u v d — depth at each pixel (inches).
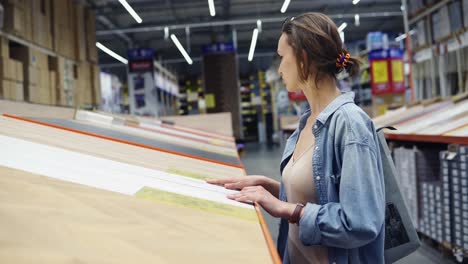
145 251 23.6
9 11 180.9
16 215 24.3
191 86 906.1
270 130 908.6
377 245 47.1
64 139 54.4
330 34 49.1
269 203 44.1
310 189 50.7
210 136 132.5
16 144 44.4
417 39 207.8
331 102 49.4
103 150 53.4
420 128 138.7
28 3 201.5
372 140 44.7
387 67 427.8
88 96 300.7
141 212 29.8
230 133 187.2
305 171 51.2
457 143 104.0
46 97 224.1
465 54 167.6
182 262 23.1
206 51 589.0
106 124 90.7
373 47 430.9
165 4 552.4
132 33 717.9
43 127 59.9
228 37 768.9
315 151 48.9
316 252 51.3
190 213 32.2
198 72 967.0
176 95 769.6
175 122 192.4
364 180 42.6
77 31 277.1
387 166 50.3
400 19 701.9
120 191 34.0
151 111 514.0
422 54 203.5
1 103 72.7
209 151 84.5
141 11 571.5
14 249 20.9
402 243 51.1
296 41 49.6
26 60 201.9
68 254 21.4
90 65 310.7
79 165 41.1
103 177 38.3
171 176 47.1
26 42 201.3
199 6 580.4
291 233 55.2
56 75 239.8
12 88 183.8
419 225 134.8
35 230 23.1
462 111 137.9
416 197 135.3
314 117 53.6
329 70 50.0
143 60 518.6
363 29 770.8
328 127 48.4
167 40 794.2
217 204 37.3
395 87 428.5
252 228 31.3
